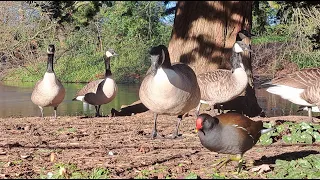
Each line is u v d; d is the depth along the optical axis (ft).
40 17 71.67
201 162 23.35
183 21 42.68
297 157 24.27
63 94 41.11
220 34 41.88
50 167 22.63
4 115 49.57
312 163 21.90
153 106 29.01
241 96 42.19
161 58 27.71
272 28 95.14
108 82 43.24
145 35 111.24
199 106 38.45
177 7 43.39
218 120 19.99
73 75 98.94
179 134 31.30
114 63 103.45
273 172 20.98
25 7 68.18
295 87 36.45
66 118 40.42
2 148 27.04
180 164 22.91
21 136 31.24
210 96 37.29
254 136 20.42
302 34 70.79
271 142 27.53
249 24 42.68
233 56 37.45
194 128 33.58
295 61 86.84
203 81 37.47
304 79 36.35
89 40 106.83
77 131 32.96
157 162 23.44
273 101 61.87
